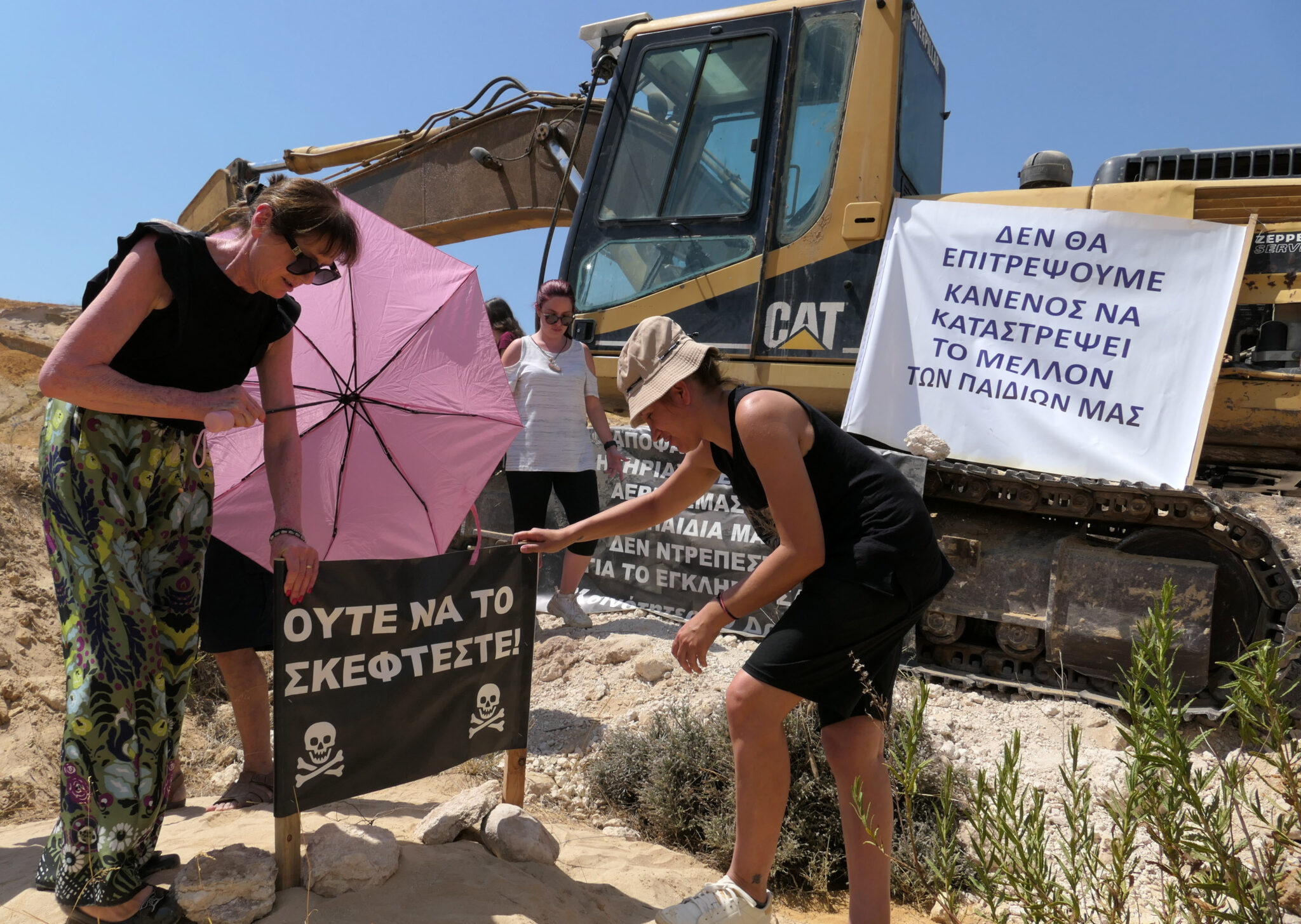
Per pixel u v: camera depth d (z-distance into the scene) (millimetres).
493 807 3225
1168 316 4730
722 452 2807
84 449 2424
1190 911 1940
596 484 5637
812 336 5340
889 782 2674
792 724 3980
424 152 8062
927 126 6078
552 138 7387
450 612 3020
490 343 3889
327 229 2385
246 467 3295
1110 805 2252
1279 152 4910
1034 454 4875
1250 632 4523
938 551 2707
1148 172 5207
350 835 2791
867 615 2543
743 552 5785
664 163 5848
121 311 2295
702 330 5605
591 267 6012
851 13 5398
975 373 5008
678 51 5887
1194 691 4422
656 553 6078
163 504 2617
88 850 2367
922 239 5180
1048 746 4414
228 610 3316
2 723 4406
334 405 3439
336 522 3523
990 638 5098
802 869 3896
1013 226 5039
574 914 2771
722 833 3857
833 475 2670
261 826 3043
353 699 2771
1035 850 2080
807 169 5445
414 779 2967
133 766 2395
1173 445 4621
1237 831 3281
